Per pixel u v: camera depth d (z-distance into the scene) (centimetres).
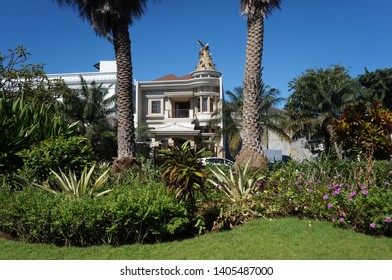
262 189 706
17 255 482
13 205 559
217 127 2850
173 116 3150
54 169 707
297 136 2753
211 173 777
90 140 2233
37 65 1580
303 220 602
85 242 528
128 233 525
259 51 1059
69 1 1320
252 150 995
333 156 878
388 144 841
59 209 533
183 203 550
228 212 607
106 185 729
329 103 2428
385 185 656
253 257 443
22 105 917
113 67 3312
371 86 3089
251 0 1062
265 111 2569
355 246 470
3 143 789
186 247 496
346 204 561
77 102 2364
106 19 1302
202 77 3066
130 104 1280
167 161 546
